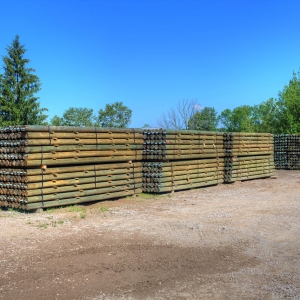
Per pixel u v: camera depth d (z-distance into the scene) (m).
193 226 8.86
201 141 15.65
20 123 42.59
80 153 11.19
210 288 5.25
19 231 8.17
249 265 6.23
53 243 7.33
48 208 10.56
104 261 6.32
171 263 6.28
